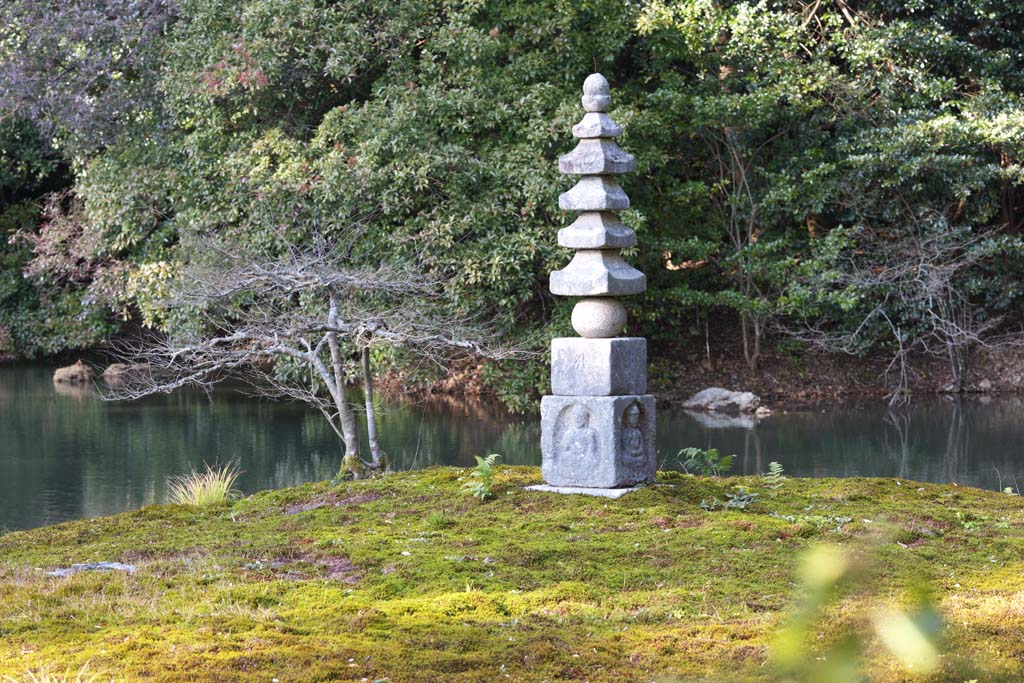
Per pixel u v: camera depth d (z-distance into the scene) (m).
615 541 7.88
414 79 20.22
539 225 19.55
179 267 18.33
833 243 21.95
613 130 9.41
